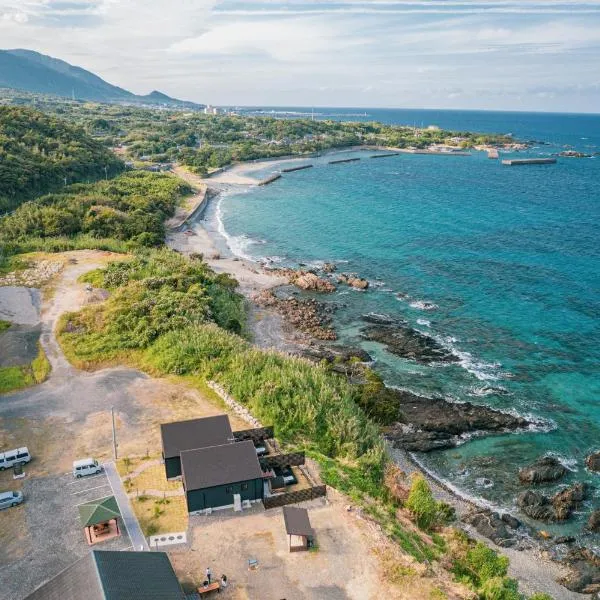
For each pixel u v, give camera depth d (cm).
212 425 5434
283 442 5934
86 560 3584
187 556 4322
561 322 9969
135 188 18338
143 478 5234
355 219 17562
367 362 8581
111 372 7331
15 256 11431
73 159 18962
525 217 17700
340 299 11175
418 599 3994
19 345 7825
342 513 4841
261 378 6906
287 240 15350
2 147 16925
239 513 4809
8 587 4009
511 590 4325
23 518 4703
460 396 7694
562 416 7288
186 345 7544
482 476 6262
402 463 6384
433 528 5253
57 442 5812
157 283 9719
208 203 19938
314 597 3991
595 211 18562
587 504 5847
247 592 4016
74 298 9425
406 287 11806
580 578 4859
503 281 12025
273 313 10406
